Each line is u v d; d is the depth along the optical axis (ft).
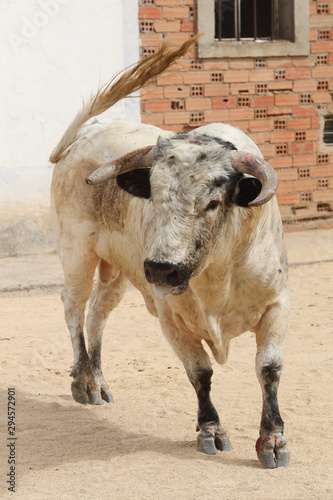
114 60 38.86
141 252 18.24
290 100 43.29
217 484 15.01
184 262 13.97
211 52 41.24
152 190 14.52
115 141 20.16
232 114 42.34
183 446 17.31
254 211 15.69
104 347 25.48
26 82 37.70
